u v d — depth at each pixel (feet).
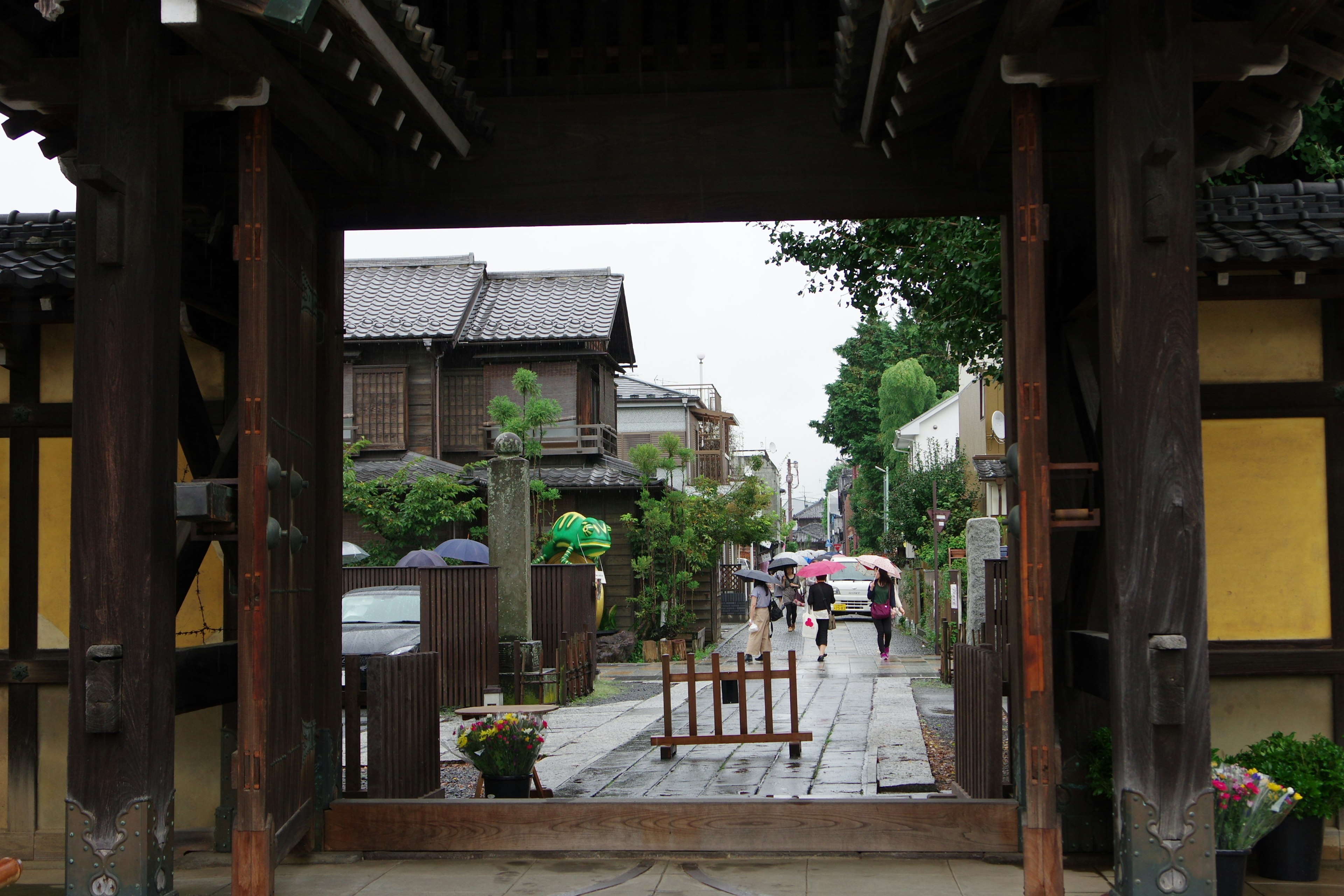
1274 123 17.98
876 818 19.89
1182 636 15.14
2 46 15.55
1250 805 16.55
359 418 81.71
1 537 21.25
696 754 34.42
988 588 35.86
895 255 41.75
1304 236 19.17
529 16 20.86
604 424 89.20
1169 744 15.12
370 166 20.07
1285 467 20.11
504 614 48.11
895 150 19.57
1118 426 15.43
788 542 208.03
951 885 18.04
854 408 181.57
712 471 134.21
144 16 15.81
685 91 20.51
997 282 36.70
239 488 15.72
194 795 21.49
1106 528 16.16
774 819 20.01
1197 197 20.95
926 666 64.90
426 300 86.22
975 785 22.02
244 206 15.94
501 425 69.46
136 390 15.57
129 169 15.69
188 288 19.10
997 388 89.76
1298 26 15.12
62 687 21.06
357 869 19.54
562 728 41.19
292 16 13.23
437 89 17.63
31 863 20.45
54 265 19.67
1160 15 15.44
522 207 20.67
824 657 65.36
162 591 15.80
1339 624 19.81
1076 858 19.34
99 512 15.49
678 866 19.49
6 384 21.45
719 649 80.02
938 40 14.92
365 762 31.83
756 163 20.26
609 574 78.59
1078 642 19.21
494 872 19.31
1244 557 20.02
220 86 15.90
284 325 17.56
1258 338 20.34
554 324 83.76
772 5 20.49
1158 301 15.39
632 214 20.85
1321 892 17.48
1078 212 20.33
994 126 17.72
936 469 106.32
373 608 50.75
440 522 73.72
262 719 15.69
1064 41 15.60
